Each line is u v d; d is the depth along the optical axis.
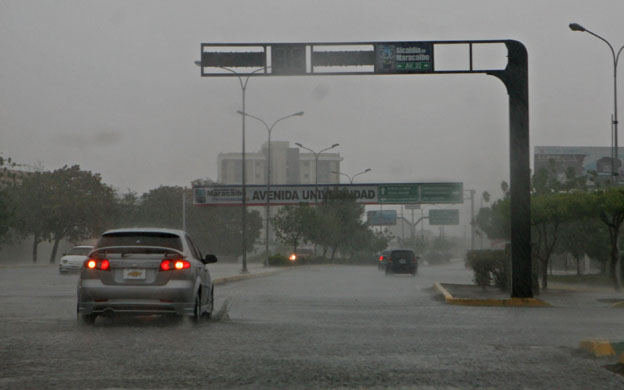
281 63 26.06
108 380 9.48
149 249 16.03
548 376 9.99
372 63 25.75
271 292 31.00
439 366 10.76
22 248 93.00
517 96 24.61
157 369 10.33
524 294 24.36
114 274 15.90
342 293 30.28
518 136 24.52
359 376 9.91
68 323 16.38
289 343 13.20
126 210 116.50
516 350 12.45
